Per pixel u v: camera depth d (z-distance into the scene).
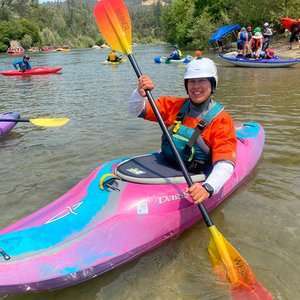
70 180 4.88
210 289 2.93
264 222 3.81
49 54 50.00
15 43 63.41
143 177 3.53
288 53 22.36
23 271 2.79
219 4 38.66
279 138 6.20
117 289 2.97
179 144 3.57
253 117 7.64
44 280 2.80
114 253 3.11
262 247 3.42
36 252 2.89
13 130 7.25
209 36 35.81
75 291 2.96
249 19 31.05
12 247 2.89
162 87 12.66
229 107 8.73
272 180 4.71
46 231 3.05
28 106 9.99
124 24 4.18
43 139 6.61
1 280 2.72
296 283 2.96
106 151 5.85
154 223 3.40
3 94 12.45
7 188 4.70
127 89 12.41
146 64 22.83
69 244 3.00
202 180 3.59
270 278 3.03
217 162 3.31
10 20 72.38
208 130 3.45
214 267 3.18
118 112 8.53
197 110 3.52
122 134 6.69
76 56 40.34
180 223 3.60
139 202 3.37
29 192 4.59
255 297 2.82
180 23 45.16
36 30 73.75
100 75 17.45
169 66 20.84
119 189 3.44
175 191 3.55
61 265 2.88
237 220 3.87
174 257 3.33
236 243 3.49
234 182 4.43
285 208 4.06
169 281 3.04
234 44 30.98
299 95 10.02
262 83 12.60
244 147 4.95
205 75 3.36
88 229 3.13
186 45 43.16
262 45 19.89
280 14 28.58
